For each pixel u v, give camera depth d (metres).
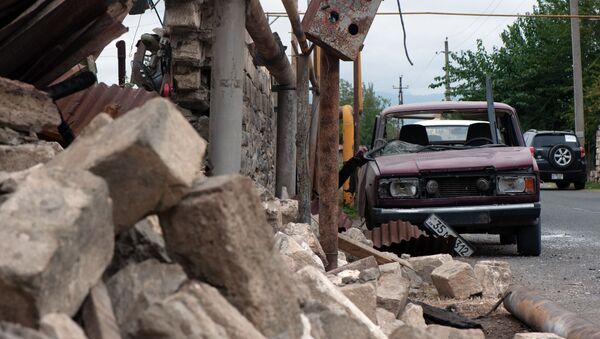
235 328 2.43
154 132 2.45
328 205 6.76
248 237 2.65
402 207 10.28
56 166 2.50
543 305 5.63
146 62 8.34
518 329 5.73
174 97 7.77
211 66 7.04
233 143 6.49
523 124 50.34
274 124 14.44
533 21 50.41
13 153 3.73
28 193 2.19
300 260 5.00
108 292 2.50
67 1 4.51
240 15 6.44
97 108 6.18
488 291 7.08
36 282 2.02
